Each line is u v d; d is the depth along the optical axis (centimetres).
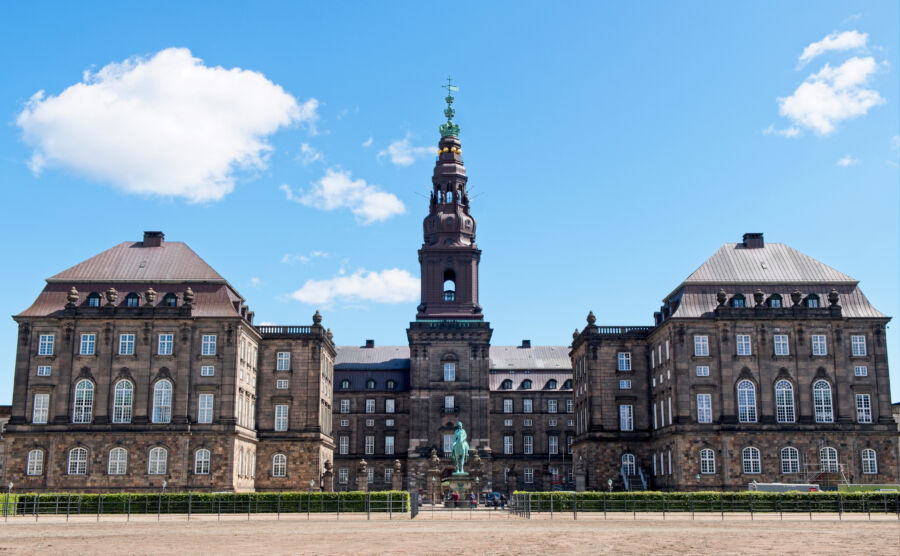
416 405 14050
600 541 5312
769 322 10569
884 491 8650
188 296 10662
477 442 13938
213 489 10244
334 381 15775
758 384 10462
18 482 10206
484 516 8069
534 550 4822
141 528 6500
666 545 5059
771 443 10312
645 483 11388
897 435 10325
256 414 11675
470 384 14112
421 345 14250
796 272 11006
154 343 10550
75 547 5075
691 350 10562
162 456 10300
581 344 12344
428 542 5306
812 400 10419
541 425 15825
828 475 10219
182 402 10412
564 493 8475
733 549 4822
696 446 10331
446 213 15012
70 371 10438
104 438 10300
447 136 15462
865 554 4531
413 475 13775
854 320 10581
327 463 11288
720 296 10600
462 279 14712
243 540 5475
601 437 11681
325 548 4978
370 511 8525
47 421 10356
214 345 10581
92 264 11100
